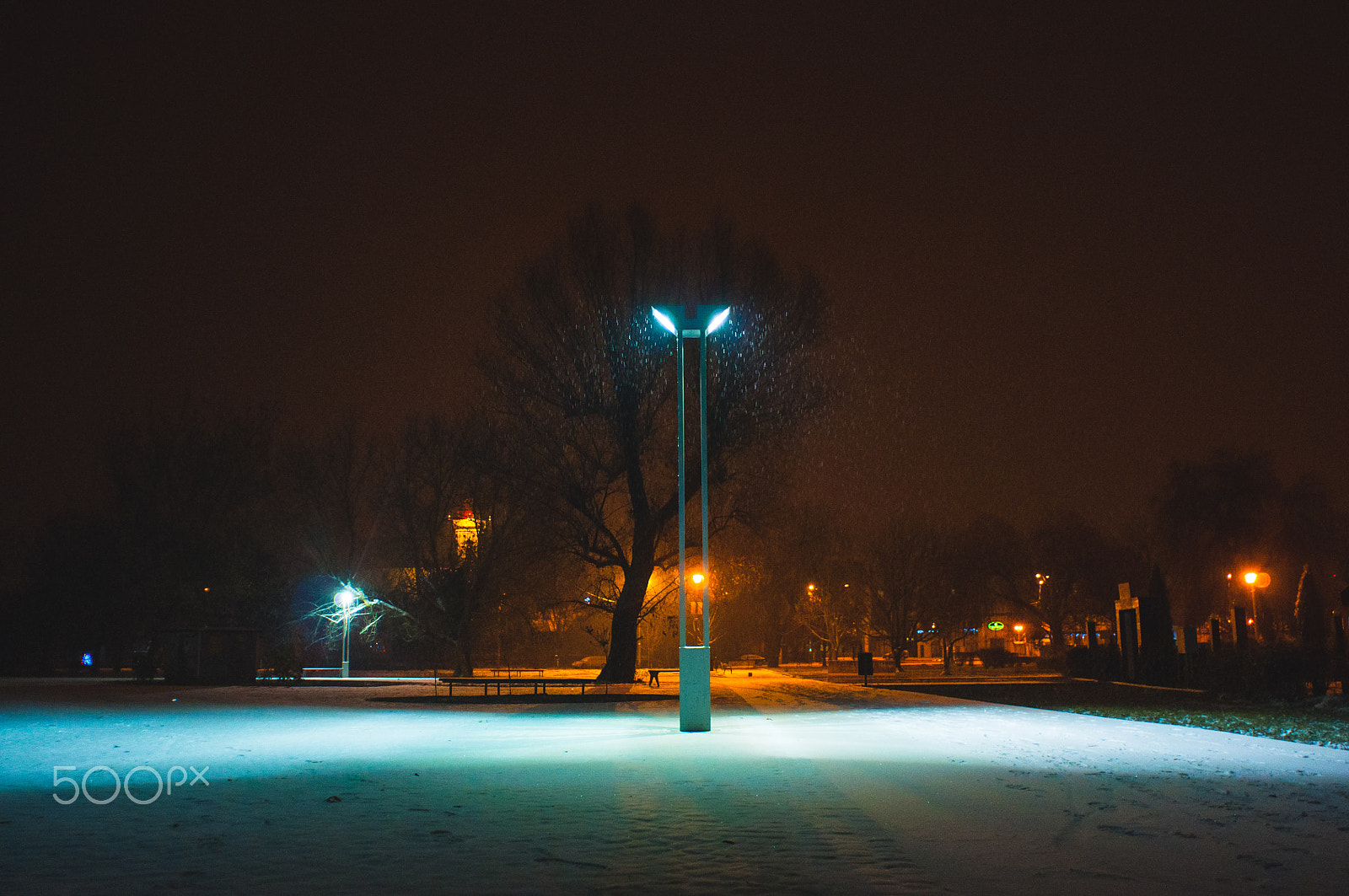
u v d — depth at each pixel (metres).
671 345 42.19
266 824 9.91
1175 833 9.42
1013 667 78.62
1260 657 30.27
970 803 11.11
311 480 62.16
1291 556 63.97
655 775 13.58
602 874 7.70
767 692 38.41
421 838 9.15
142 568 65.69
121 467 65.75
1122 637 42.19
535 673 65.50
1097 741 18.28
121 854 8.51
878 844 8.86
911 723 22.53
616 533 45.97
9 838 9.23
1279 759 15.31
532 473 43.41
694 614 66.06
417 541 57.03
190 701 33.59
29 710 29.22
